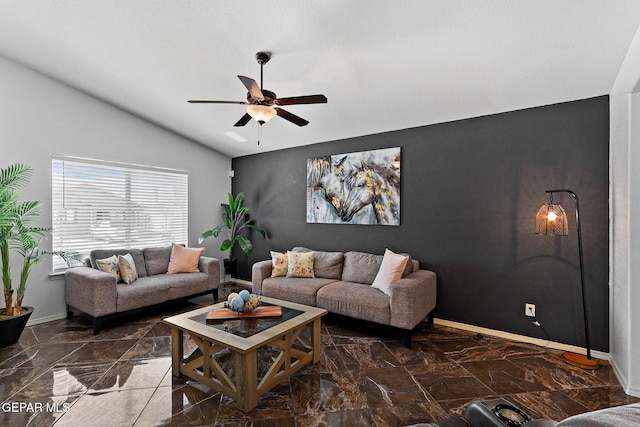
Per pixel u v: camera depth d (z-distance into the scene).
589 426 0.70
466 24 2.12
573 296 2.85
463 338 3.17
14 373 2.43
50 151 3.60
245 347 1.94
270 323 2.37
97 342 3.02
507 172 3.18
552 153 2.96
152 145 4.55
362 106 3.43
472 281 3.38
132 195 4.40
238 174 5.66
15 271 3.37
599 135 2.75
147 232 4.57
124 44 2.87
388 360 2.69
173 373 2.40
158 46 2.83
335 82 3.03
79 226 3.88
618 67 2.34
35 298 3.50
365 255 3.91
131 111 4.24
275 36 2.48
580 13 1.93
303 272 4.04
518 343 3.05
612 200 2.59
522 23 2.06
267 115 2.63
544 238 2.98
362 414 1.97
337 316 3.51
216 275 4.46
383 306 3.01
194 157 5.12
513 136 3.16
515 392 2.21
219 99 3.68
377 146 4.07
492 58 2.44
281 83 3.10
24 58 3.28
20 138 3.39
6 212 2.78
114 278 3.33
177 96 3.70
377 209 4.02
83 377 2.38
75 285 3.44
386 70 2.75
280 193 5.08
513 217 3.14
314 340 2.63
